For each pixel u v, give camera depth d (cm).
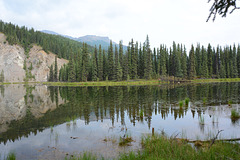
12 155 750
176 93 3197
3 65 16562
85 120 1437
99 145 877
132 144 866
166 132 1041
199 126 1149
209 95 2752
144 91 3762
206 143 799
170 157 604
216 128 1088
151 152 706
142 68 8719
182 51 9869
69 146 884
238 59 8925
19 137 1074
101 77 8431
